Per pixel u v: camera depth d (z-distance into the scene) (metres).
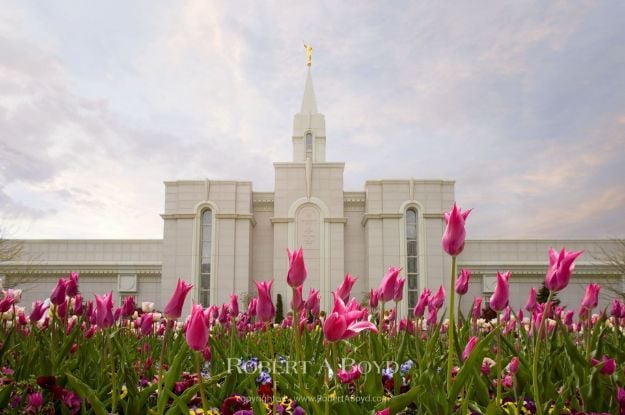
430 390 3.17
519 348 5.28
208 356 4.73
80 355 4.57
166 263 37.81
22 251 40.62
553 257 3.05
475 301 6.10
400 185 38.72
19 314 6.89
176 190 38.81
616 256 37.91
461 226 2.82
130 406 3.42
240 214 38.19
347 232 39.62
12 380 3.87
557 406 3.18
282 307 36.03
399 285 4.32
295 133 42.09
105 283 41.19
